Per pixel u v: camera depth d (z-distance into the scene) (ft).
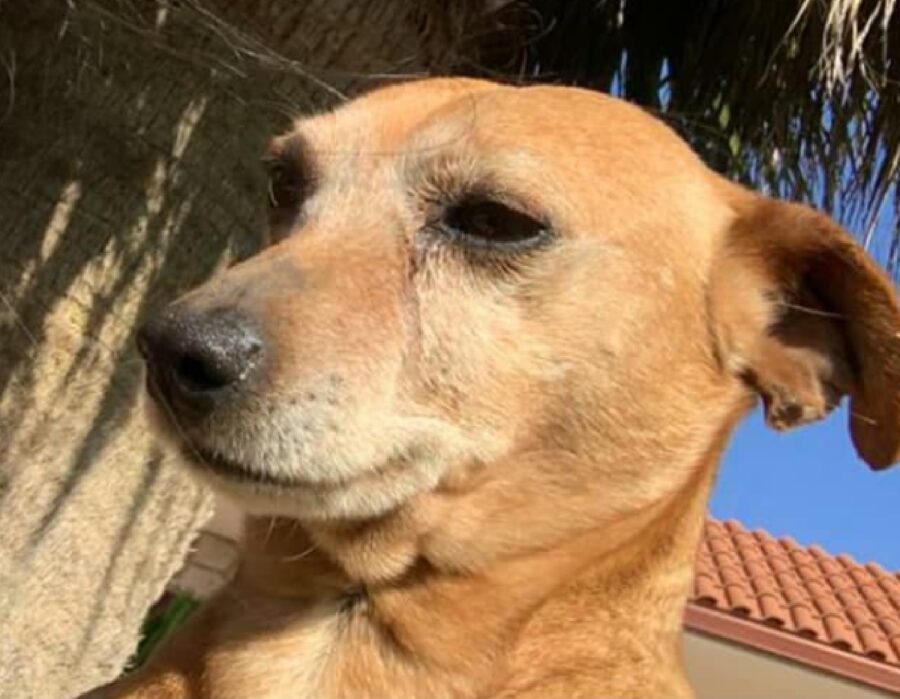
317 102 1.43
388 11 1.47
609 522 1.00
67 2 1.38
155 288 1.40
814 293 1.10
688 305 1.04
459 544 0.97
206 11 1.36
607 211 1.01
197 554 2.16
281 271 0.95
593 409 0.99
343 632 0.98
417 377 0.96
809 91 1.77
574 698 0.99
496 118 1.02
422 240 0.99
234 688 0.97
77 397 1.38
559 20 1.91
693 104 1.90
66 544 1.38
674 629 1.05
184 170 1.41
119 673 1.44
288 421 0.91
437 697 0.98
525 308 0.98
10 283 1.36
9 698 1.35
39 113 1.39
